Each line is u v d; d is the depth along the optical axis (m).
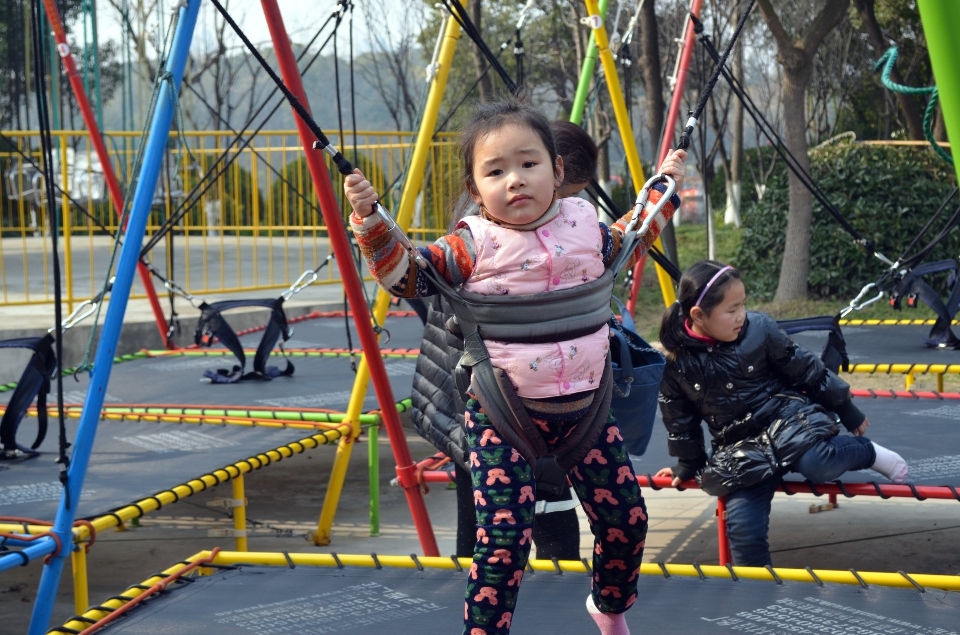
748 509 3.23
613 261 2.02
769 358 3.28
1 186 11.68
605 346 1.95
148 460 4.09
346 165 1.81
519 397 1.89
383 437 6.77
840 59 20.47
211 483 3.77
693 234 19.19
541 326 1.88
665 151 5.18
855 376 8.06
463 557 3.05
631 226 2.05
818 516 4.64
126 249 2.94
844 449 3.23
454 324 2.00
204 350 7.12
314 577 2.93
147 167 2.99
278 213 16.08
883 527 4.44
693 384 3.29
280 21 3.33
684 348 3.31
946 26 1.05
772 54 19.16
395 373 6.10
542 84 19.70
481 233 1.90
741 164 19.72
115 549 4.55
